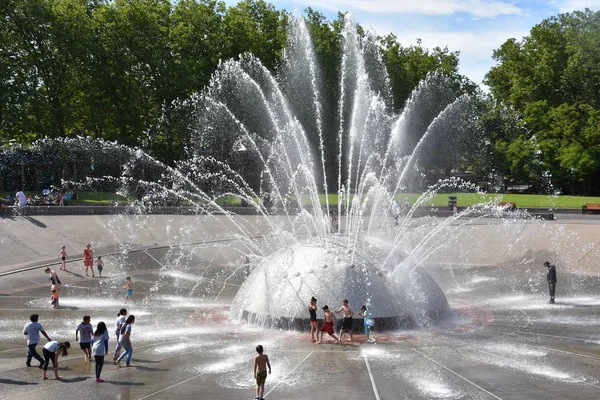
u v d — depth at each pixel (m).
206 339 17.25
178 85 60.69
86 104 59.28
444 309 19.56
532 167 71.38
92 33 57.47
